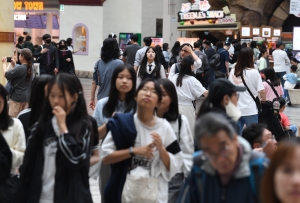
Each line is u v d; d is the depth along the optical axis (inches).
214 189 164.6
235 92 234.4
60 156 201.0
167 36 1267.2
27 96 494.0
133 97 277.7
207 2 1176.8
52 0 1482.5
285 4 1219.2
